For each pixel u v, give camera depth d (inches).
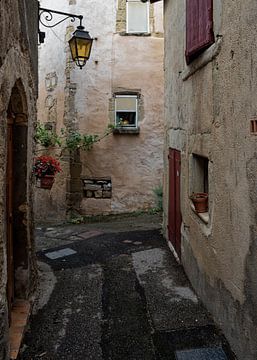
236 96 105.0
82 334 127.3
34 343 121.3
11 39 105.2
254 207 93.7
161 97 339.9
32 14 154.9
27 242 139.7
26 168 138.9
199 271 152.8
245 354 102.8
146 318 138.7
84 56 235.3
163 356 114.0
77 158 333.7
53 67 357.4
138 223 307.4
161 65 339.3
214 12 124.9
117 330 130.1
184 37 179.0
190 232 170.1
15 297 139.3
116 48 334.0
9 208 127.6
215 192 128.2
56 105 353.7
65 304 150.5
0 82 91.7
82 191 337.1
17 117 137.8
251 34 93.0
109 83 334.3
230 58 109.6
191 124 165.0
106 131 335.3
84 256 215.8
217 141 124.4
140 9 336.5
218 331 126.0
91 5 331.0
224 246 119.0
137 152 339.3
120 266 196.2
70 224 317.7
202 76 143.6
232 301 112.7
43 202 365.7
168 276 180.1
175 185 209.8
